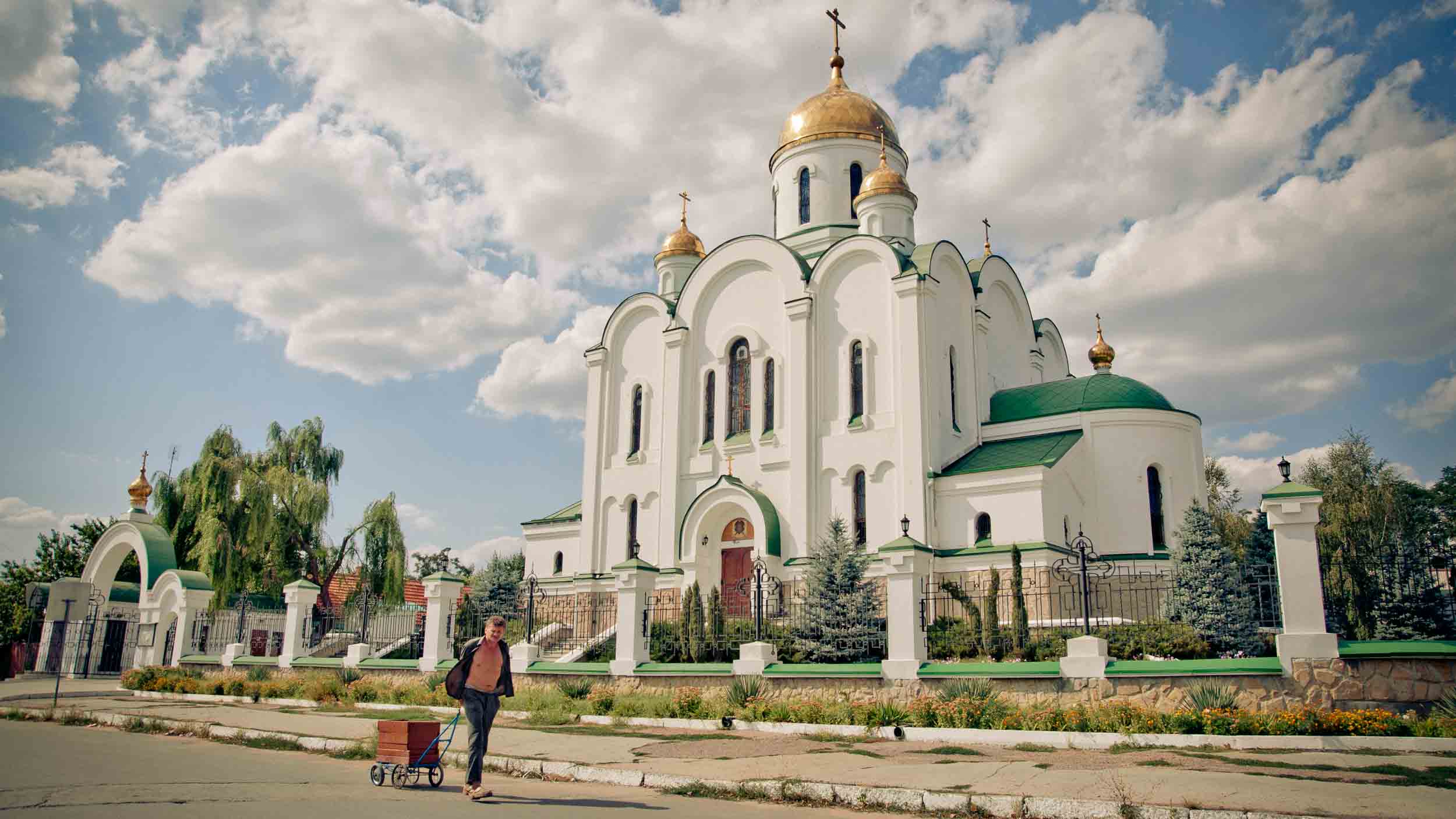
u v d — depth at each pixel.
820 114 40.41
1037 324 41.94
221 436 45.69
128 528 36.19
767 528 32.19
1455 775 10.94
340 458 49.66
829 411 33.41
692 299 37.41
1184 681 15.72
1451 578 18.59
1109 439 31.59
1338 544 38.09
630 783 12.56
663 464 36.44
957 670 17.77
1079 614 28.17
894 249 32.78
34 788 11.38
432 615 25.50
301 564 46.97
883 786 11.14
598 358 39.97
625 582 22.45
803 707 17.73
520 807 10.37
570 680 22.67
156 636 33.09
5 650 39.31
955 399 34.16
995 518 29.36
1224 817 9.26
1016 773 11.78
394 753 12.02
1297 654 14.87
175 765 13.67
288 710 22.62
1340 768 11.45
